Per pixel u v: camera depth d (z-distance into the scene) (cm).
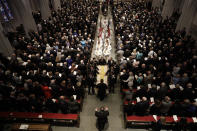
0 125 799
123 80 973
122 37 1533
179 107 776
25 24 1661
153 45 1308
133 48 1318
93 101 1005
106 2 3034
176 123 739
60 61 1163
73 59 1230
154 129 759
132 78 925
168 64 1041
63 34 1473
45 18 2202
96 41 1758
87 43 1409
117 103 992
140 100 855
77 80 977
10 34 1400
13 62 1045
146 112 828
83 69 1051
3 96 855
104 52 1468
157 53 1280
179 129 741
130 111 793
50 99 809
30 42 1394
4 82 929
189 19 1584
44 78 944
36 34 1514
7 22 1508
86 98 1027
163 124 746
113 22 2250
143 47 1263
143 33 1520
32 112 819
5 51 1266
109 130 819
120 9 2473
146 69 1080
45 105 854
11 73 999
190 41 1388
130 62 1102
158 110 798
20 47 1296
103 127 793
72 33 1623
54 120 800
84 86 1084
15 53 1208
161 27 1773
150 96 870
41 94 881
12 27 1562
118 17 2122
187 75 998
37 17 1916
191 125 738
